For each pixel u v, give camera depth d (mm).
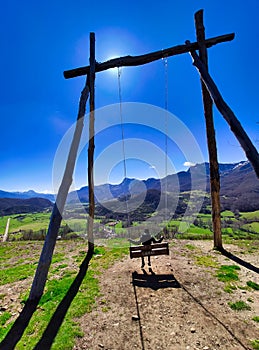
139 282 4773
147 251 5367
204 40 7082
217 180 7203
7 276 5602
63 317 3564
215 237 7242
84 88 6359
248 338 2943
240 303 3766
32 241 11258
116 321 3418
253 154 4395
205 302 3857
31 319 3582
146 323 3342
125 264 6008
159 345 2875
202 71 6113
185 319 3396
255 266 5551
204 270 5320
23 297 4359
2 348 2947
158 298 4055
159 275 5094
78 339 3037
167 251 5355
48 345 2936
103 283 4812
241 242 8352
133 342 2947
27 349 2885
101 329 3236
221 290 4273
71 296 4254
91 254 7203
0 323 3527
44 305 3996
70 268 5918
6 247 9633
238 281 4668
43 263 4438
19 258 7602
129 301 3998
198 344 2859
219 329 3141
